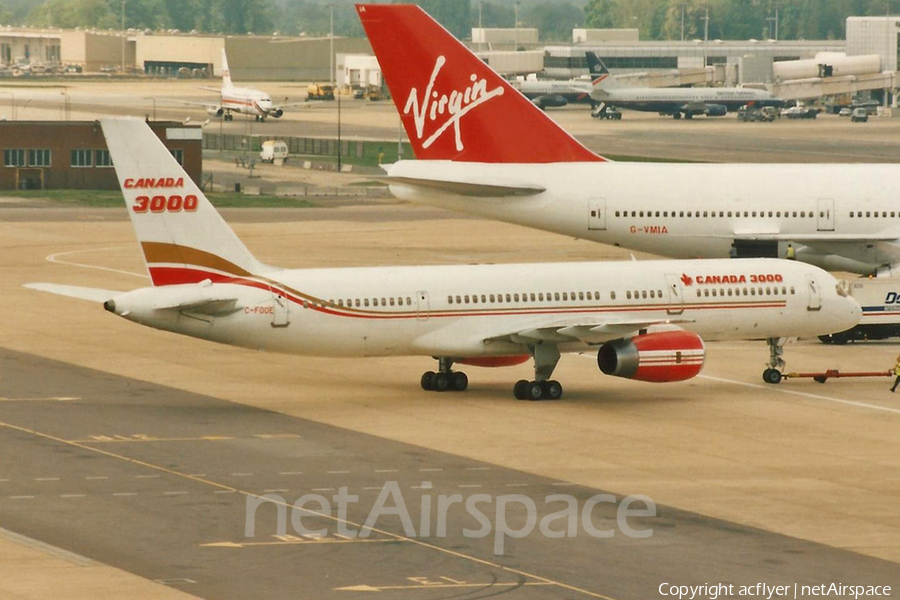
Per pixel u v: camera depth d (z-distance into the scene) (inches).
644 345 6929.1
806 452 6082.7
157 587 4148.6
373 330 6943.9
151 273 6712.6
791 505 5216.5
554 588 4215.1
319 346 6914.4
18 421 6446.9
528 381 7180.1
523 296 7155.5
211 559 4436.5
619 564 4468.5
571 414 6801.2
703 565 4475.9
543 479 5546.3
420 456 5900.6
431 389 7377.0
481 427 6481.3
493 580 4276.6
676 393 7421.3
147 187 6633.9
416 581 4254.4
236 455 5861.2
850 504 5246.1
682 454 6008.9
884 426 6648.6
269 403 6993.1
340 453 5935.0
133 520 4864.7
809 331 7677.2
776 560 4542.3
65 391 7194.9
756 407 7066.9
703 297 7431.1
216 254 6766.7
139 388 7322.8
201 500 5147.6
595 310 7249.0
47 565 4335.6
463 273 7135.8
